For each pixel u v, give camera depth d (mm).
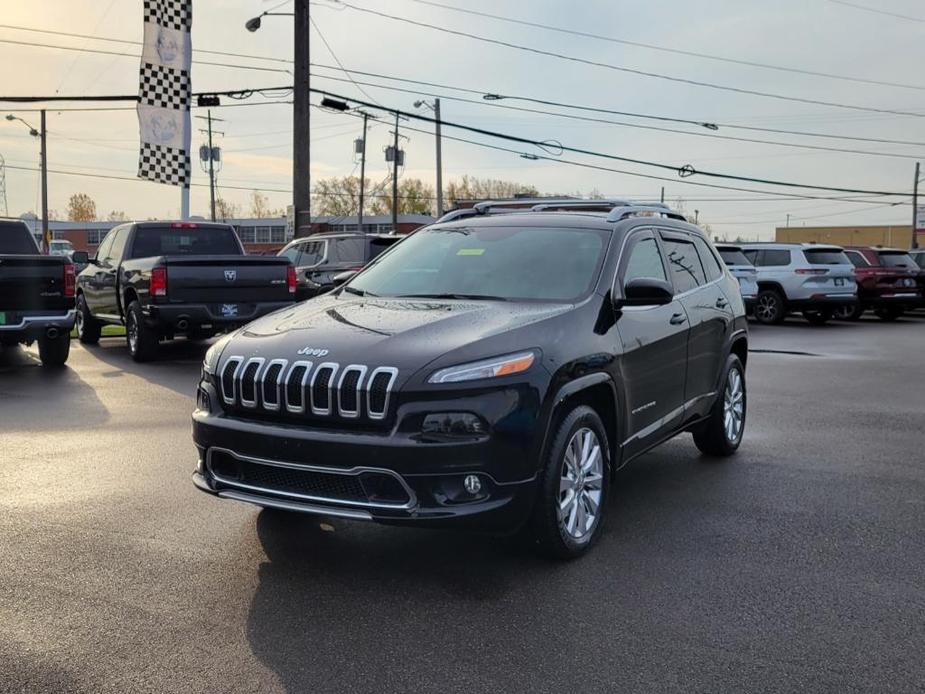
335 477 3926
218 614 3732
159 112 18234
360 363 3971
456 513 3855
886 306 22516
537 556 4438
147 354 12039
